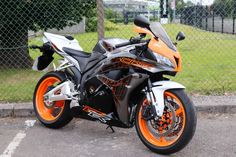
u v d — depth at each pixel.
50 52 6.47
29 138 5.79
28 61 10.52
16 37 10.16
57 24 9.77
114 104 5.41
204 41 16.84
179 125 4.99
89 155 5.15
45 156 5.14
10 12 9.34
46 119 6.25
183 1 13.40
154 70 4.96
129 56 5.15
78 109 5.80
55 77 6.26
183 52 13.81
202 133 5.85
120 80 5.25
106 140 5.68
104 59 5.58
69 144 5.54
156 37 5.02
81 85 5.80
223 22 20.66
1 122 6.59
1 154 5.21
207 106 6.77
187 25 16.34
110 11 13.09
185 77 9.09
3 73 9.95
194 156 5.06
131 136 5.82
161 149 5.07
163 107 4.93
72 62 6.04
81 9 9.85
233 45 15.49
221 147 5.33
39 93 6.44
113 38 5.70
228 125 6.19
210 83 8.36
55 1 9.50
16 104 7.07
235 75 9.27
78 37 12.97
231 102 6.90
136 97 5.31
